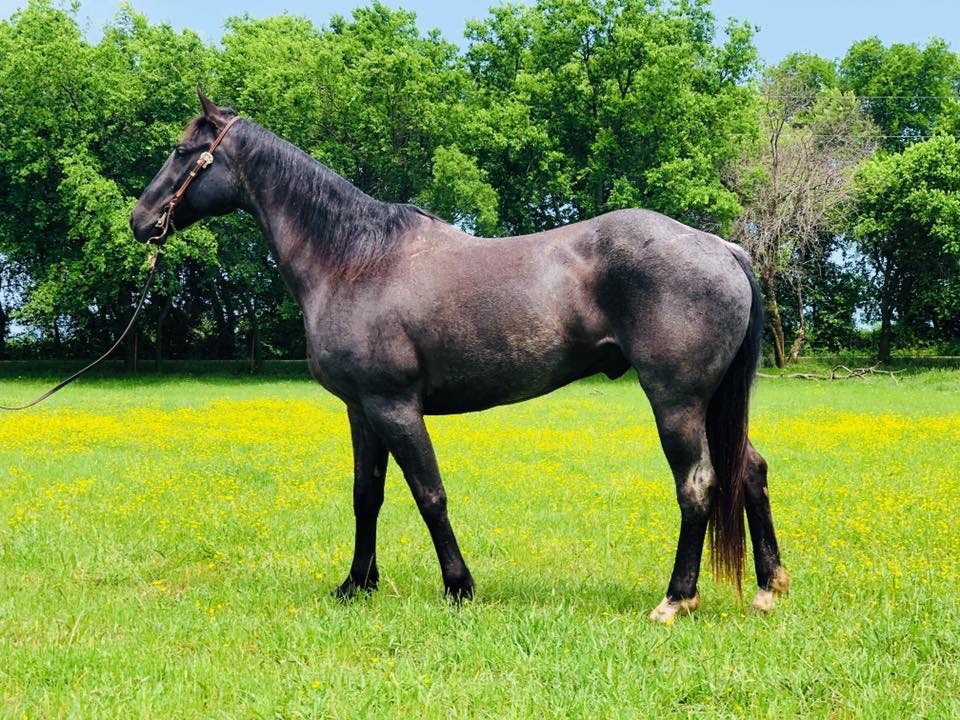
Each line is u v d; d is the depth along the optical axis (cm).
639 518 868
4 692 421
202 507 912
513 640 462
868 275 4678
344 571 668
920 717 366
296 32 4250
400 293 541
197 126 611
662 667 421
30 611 548
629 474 1152
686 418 506
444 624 499
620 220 522
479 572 659
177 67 3462
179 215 615
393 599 568
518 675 422
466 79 3781
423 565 677
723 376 516
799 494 980
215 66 3522
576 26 3762
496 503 955
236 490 1027
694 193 3497
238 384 3186
